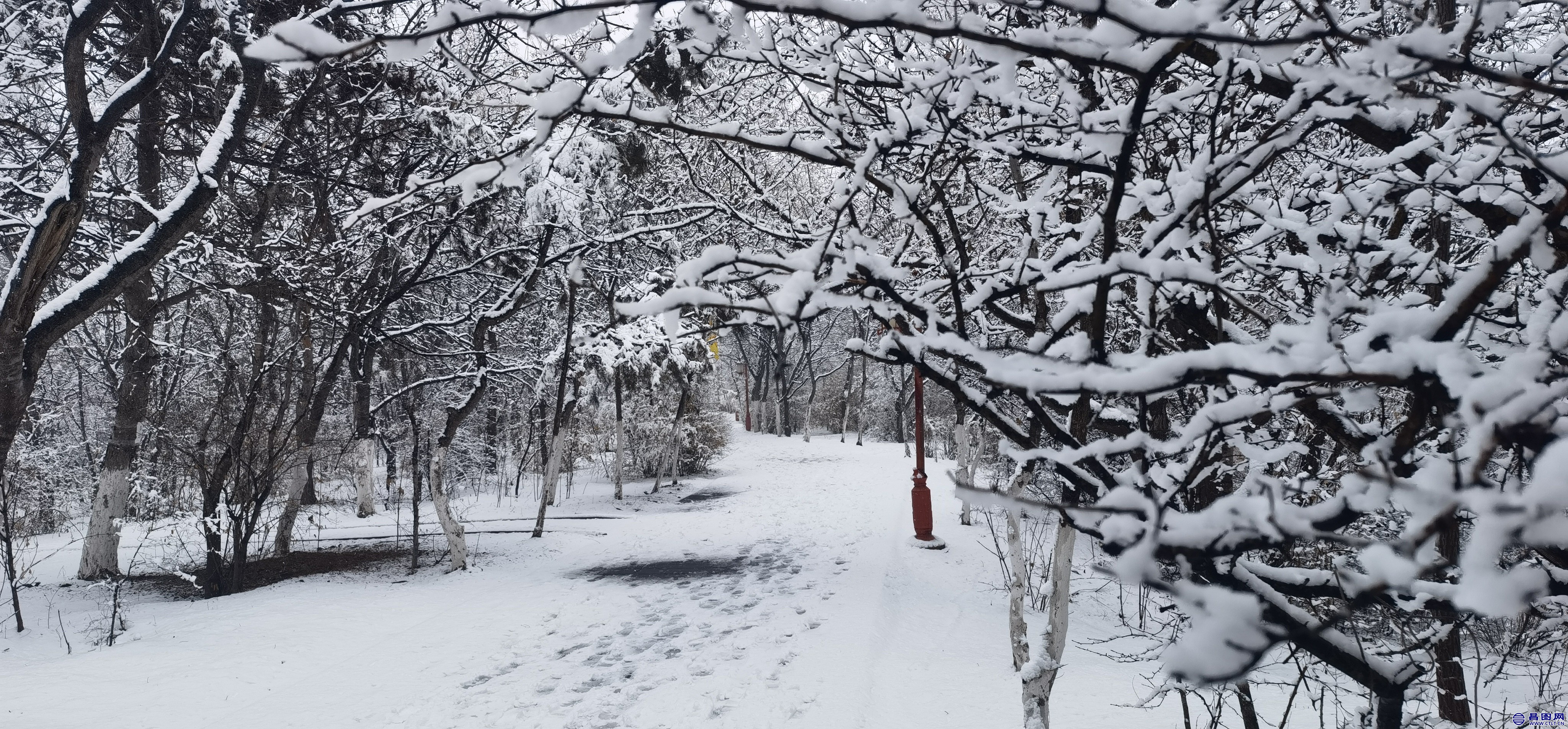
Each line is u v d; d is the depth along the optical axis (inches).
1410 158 85.5
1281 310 119.3
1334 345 42.5
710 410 1304.1
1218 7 38.1
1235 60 78.7
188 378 759.7
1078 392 43.9
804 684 270.8
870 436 1982.0
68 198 255.9
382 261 468.8
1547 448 28.1
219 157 284.4
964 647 311.7
